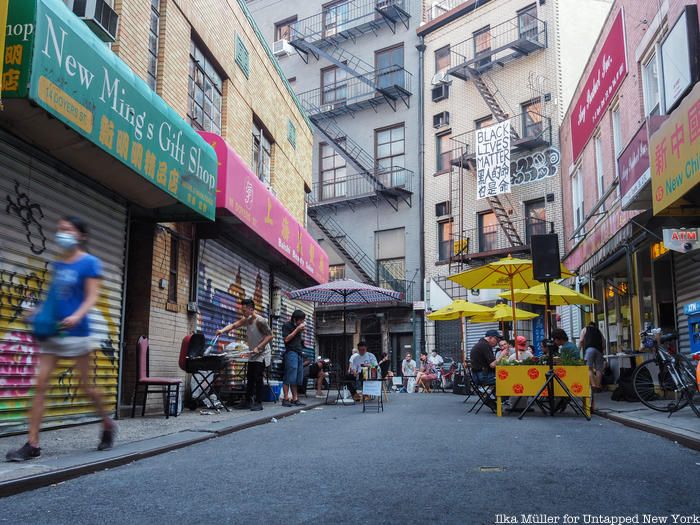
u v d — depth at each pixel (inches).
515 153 984.9
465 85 1074.7
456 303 687.1
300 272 677.9
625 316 597.9
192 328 435.8
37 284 267.1
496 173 930.7
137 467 194.1
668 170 285.3
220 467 193.5
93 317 308.5
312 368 601.9
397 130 1173.7
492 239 1007.0
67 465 180.1
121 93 279.6
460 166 1018.7
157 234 385.7
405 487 160.7
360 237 1181.1
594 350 531.8
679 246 385.7
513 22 1013.8
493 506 140.5
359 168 1136.8
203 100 470.6
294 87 1298.0
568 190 826.8
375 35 1214.3
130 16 359.9
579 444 242.7
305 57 1289.4
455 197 1056.8
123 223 339.6
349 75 1234.0
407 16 1175.0
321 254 737.6
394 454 217.2
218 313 486.0
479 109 1048.2
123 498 151.0
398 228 1145.4
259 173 604.7
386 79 1192.8
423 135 1128.8
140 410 366.9
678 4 415.5
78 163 285.7
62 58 236.1
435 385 876.0
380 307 1097.4
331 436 275.1
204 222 427.2
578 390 370.3
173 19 412.5
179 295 416.8
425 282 1084.5
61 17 237.0
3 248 247.9
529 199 959.0
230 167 412.2
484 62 1047.0
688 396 327.0
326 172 1245.1
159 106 316.8
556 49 949.8
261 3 1363.2
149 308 374.0
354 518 131.1
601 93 621.6
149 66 387.9
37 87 221.8
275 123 649.0
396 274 1136.2
